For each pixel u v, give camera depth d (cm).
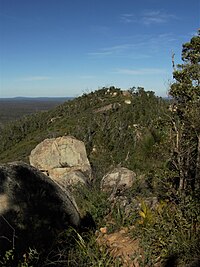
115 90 9300
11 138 8450
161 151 667
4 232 387
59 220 468
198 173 573
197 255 393
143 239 461
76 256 425
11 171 458
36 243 414
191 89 612
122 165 954
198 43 622
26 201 439
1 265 348
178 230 452
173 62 641
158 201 620
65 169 1308
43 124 8769
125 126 5409
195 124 590
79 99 9675
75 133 5997
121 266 417
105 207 623
